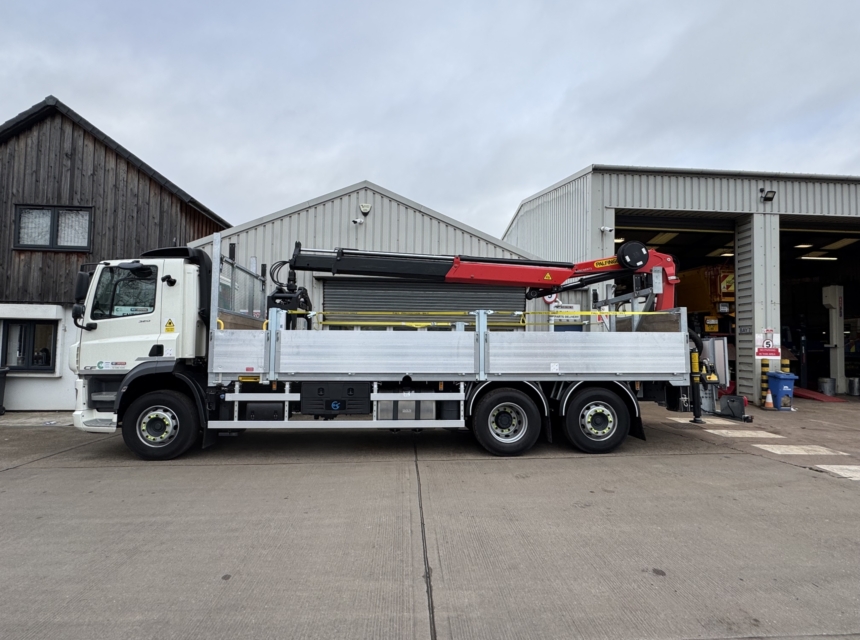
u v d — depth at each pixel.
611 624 2.92
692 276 17.45
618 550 3.93
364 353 6.82
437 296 11.19
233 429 6.99
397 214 11.77
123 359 6.71
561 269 8.13
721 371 8.66
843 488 5.59
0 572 3.56
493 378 6.98
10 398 11.23
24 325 11.37
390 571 3.58
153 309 6.77
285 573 3.55
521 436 7.01
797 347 17.59
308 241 11.59
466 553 3.88
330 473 6.13
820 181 13.38
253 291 8.53
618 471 6.25
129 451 7.40
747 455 7.18
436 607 3.10
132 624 2.90
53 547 3.98
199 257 7.03
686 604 3.14
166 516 4.67
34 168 11.70
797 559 3.79
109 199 11.95
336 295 11.12
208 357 6.69
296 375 6.77
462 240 11.82
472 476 5.99
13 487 5.59
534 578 3.48
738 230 13.90
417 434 8.66
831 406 13.34
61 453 7.29
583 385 7.32
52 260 11.61
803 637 2.80
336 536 4.20
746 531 4.33
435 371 6.89
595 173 12.79
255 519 4.59
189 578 3.47
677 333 7.23
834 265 21.06
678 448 7.62
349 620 2.96
